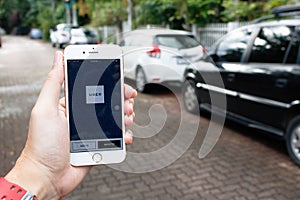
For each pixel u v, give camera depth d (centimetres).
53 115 110
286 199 299
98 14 1747
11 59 1416
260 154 400
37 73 1030
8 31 4644
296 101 362
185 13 1156
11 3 4594
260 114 415
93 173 351
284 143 436
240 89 443
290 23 393
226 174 348
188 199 302
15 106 654
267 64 405
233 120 467
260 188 319
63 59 118
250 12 998
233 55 468
